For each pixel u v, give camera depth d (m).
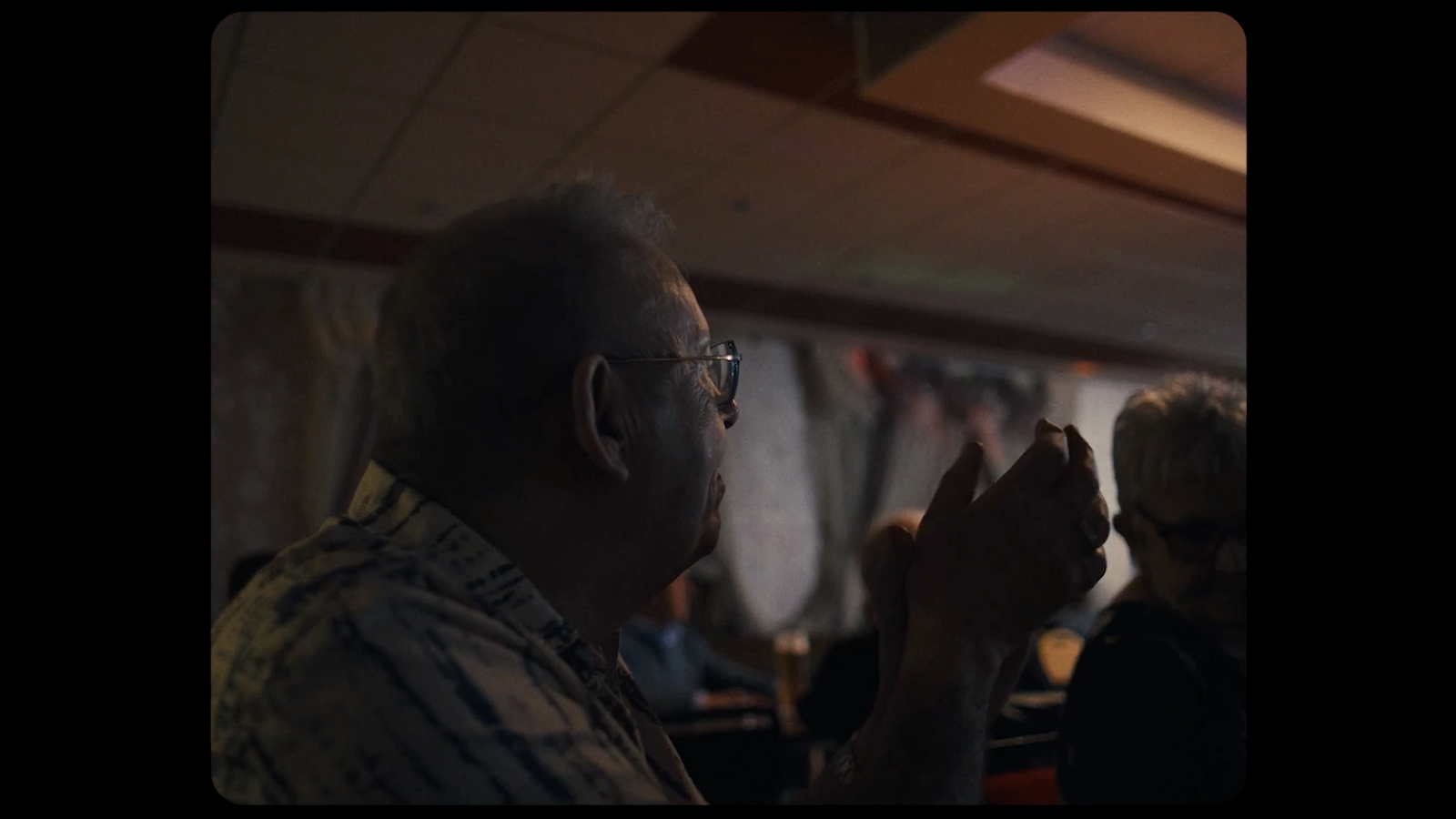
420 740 0.39
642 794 0.43
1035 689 1.46
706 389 0.56
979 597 0.50
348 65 2.96
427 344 0.51
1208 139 3.64
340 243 4.59
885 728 0.48
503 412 0.50
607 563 0.52
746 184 4.02
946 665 0.48
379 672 0.40
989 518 0.51
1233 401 0.95
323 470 4.93
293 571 0.46
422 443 0.51
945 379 7.47
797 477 6.75
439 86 3.12
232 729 0.41
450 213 4.19
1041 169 3.90
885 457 7.09
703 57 3.00
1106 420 8.27
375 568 0.44
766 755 2.40
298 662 0.41
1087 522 0.50
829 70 3.11
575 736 0.44
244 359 5.02
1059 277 5.38
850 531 6.87
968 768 0.46
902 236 4.70
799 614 6.63
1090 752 0.89
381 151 3.58
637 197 0.59
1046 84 3.18
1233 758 0.83
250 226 4.33
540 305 0.51
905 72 2.90
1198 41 3.30
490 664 0.43
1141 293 5.71
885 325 6.45
